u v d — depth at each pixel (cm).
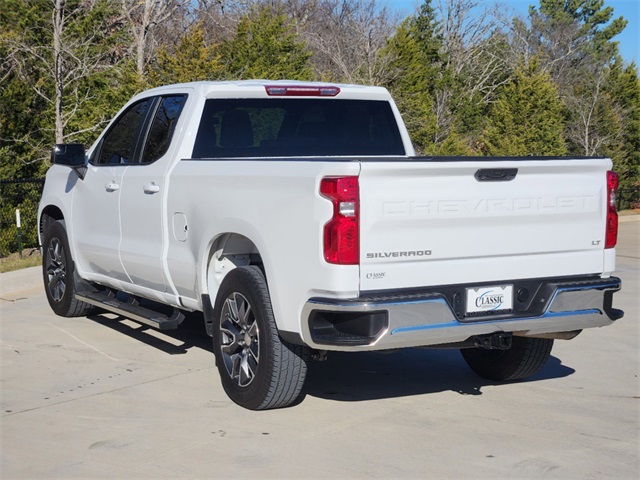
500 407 586
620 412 575
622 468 473
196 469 470
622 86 3769
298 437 521
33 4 1902
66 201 823
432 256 513
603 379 661
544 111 3122
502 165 525
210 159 614
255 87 676
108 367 684
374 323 493
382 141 733
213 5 2584
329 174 493
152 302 948
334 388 631
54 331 811
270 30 2252
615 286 571
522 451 498
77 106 1848
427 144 2744
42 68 1836
